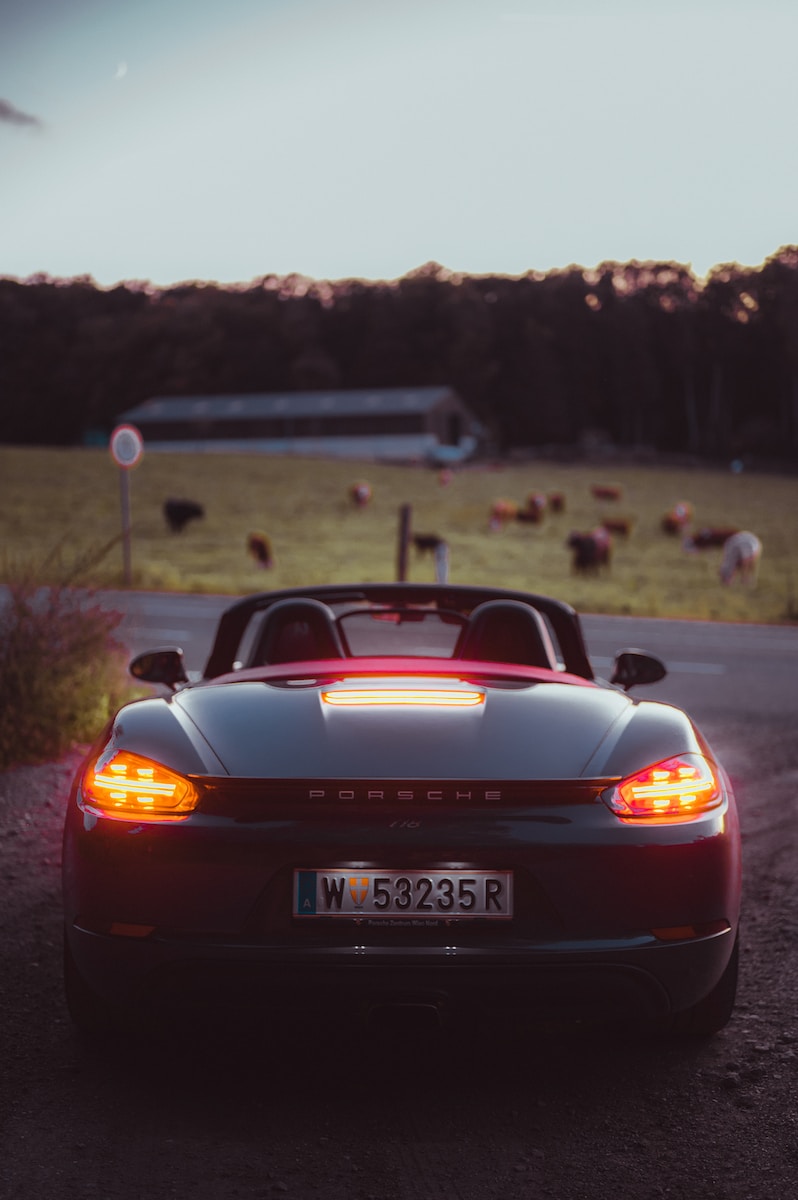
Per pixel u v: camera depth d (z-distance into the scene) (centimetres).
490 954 264
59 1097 284
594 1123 274
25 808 579
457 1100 286
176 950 267
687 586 2931
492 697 315
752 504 6875
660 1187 244
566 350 13888
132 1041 320
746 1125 273
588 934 269
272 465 7350
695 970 278
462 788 268
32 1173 246
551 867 268
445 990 266
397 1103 284
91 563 809
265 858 267
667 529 4838
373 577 2861
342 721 296
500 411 13562
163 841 270
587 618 1947
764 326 13625
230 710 307
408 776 273
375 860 267
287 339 14325
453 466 9131
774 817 602
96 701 747
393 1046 320
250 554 3123
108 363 14200
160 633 1404
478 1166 253
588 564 3131
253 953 264
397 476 7188
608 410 14038
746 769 727
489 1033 330
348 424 10162
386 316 14212
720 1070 304
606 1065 307
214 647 428
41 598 767
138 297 15688
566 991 269
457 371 13538
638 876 270
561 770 278
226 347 14225
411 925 267
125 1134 265
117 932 272
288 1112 278
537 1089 293
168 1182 244
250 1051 315
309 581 2670
